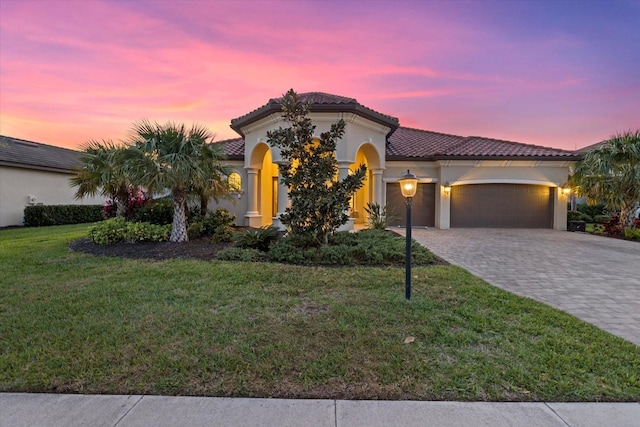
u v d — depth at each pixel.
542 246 12.09
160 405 2.86
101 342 3.94
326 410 2.80
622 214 15.37
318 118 13.34
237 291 5.90
